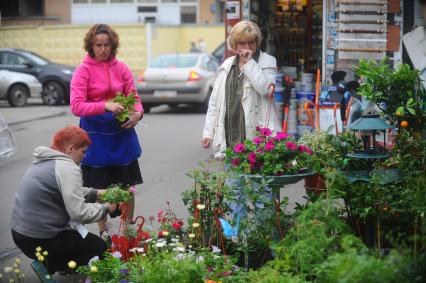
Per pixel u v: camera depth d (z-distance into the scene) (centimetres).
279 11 1395
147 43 3819
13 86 2366
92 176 659
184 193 599
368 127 566
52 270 572
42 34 3725
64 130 565
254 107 640
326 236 492
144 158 1252
